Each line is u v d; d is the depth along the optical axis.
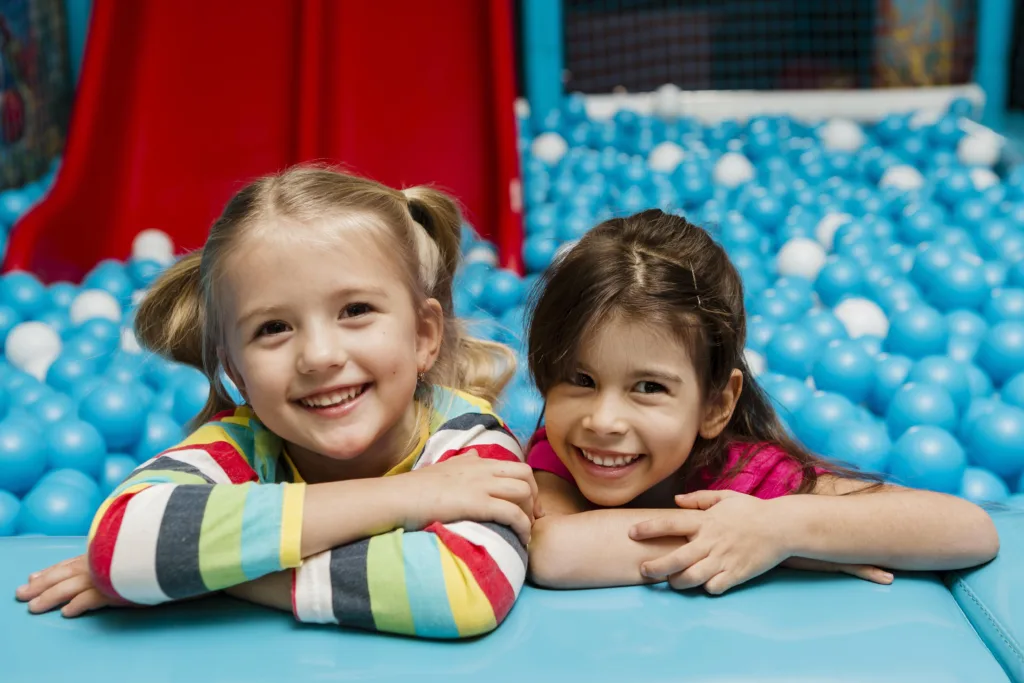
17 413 2.33
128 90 4.23
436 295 1.58
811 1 5.96
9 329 3.03
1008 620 1.24
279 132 4.23
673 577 1.32
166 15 4.30
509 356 1.85
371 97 4.21
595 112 5.33
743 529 1.31
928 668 1.16
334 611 1.22
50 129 5.07
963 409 2.38
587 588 1.35
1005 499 2.06
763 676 1.15
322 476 1.49
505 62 4.17
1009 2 5.27
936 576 1.38
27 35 4.77
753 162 4.73
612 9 6.10
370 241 1.34
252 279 1.29
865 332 2.80
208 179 4.19
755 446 1.56
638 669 1.16
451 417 1.51
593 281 1.37
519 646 1.21
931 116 5.00
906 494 1.38
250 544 1.21
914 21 5.63
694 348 1.37
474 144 4.19
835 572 1.36
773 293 2.98
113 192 4.12
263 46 4.31
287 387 1.29
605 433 1.35
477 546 1.24
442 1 4.31
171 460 1.34
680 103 5.30
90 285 3.41
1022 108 5.71
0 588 1.36
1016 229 3.33
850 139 4.88
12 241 3.58
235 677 1.16
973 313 2.78
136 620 1.28
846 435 2.16
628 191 4.10
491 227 4.07
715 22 6.08
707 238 1.52
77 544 1.48
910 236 3.52
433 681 1.15
